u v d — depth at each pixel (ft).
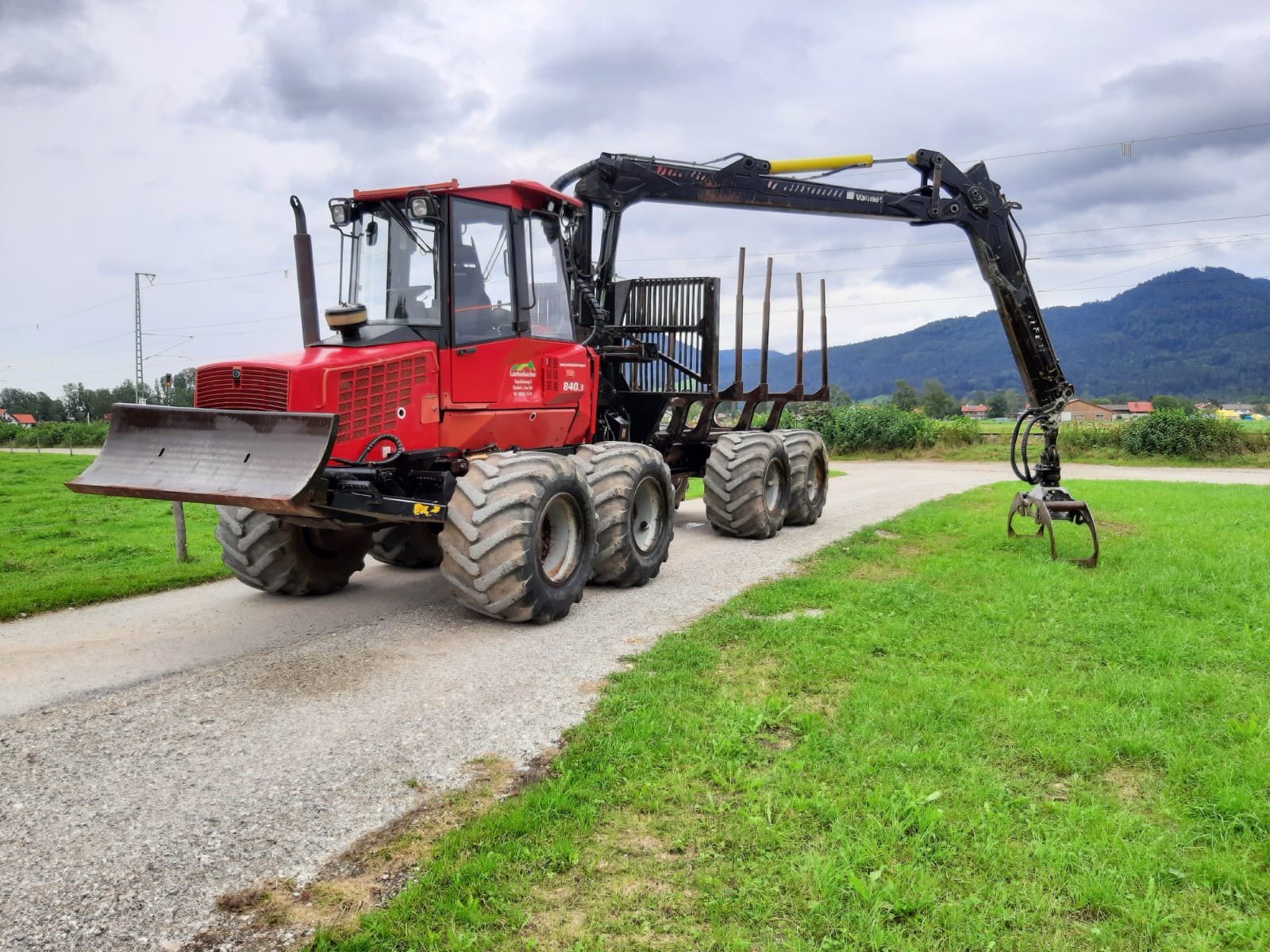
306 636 21.30
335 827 11.71
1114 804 11.93
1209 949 8.94
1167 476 80.12
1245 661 18.01
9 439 229.86
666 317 34.32
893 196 36.35
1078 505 28.63
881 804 11.64
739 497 34.45
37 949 9.15
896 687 16.38
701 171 35.78
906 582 25.73
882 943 8.98
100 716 15.89
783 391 42.80
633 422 34.68
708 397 33.71
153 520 46.26
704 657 18.67
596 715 15.46
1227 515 41.22
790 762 13.10
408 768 13.53
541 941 9.12
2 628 22.38
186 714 15.96
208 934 9.44
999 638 19.93
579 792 12.23
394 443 21.09
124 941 9.30
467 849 10.98
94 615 23.71
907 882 9.99
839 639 19.79
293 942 9.30
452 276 22.26
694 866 10.50
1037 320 35.12
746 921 9.43
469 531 20.99
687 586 26.86
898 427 114.01
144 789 12.85
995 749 13.56
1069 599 23.43
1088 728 14.35
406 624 22.52
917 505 48.42
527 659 19.19
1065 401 33.99
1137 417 105.40
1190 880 10.16
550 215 25.57
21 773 13.46
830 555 31.32
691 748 13.74
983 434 116.37
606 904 9.75
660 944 9.04
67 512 50.60
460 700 16.57
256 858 10.95
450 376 22.34
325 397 19.51
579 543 23.52
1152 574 26.11
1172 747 13.46
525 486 21.44
